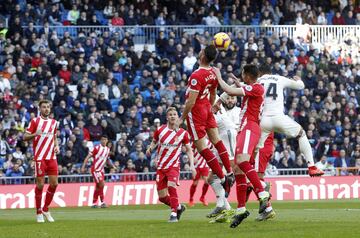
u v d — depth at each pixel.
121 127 53.62
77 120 52.56
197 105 26.25
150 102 56.25
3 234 25.20
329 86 60.38
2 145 49.59
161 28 62.81
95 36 59.59
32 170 48.81
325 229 23.88
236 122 32.75
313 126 56.91
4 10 61.31
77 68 56.78
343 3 68.25
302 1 67.62
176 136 29.75
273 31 64.56
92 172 44.94
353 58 64.81
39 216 31.73
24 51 57.62
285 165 53.00
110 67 58.38
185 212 36.88
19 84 54.81
